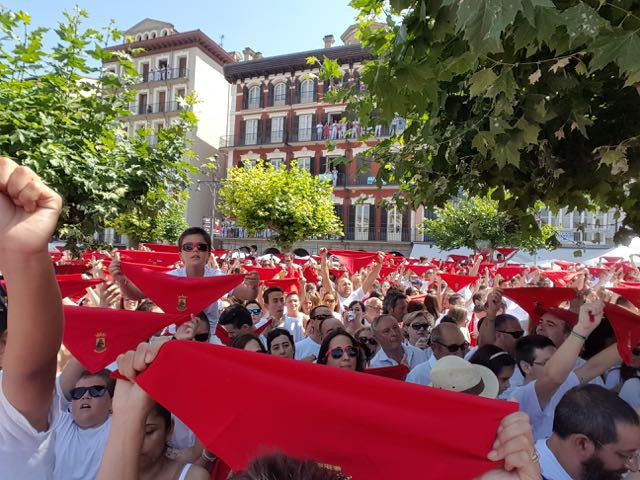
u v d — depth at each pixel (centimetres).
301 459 122
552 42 218
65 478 270
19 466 146
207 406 160
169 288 380
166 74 4484
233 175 2364
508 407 137
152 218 653
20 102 511
